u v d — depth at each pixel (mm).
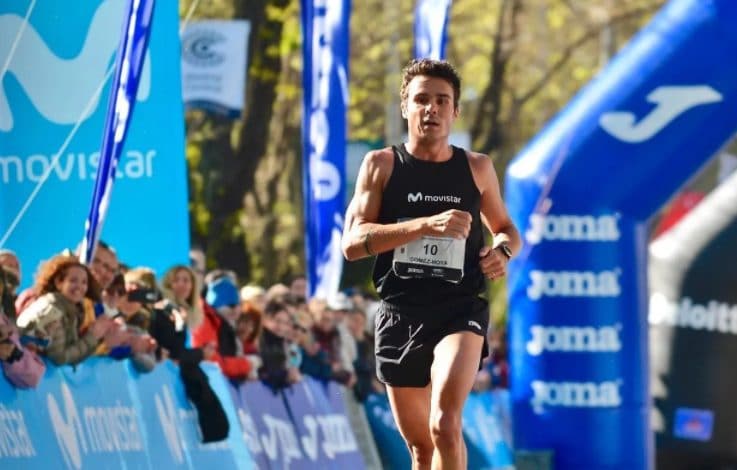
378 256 12852
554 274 22219
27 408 15156
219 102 26531
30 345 15523
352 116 42000
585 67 47562
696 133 21844
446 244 12555
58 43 17047
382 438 23438
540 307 22297
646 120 21875
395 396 12977
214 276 20156
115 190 17891
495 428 27906
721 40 21672
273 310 20969
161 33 18000
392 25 36062
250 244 39375
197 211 37375
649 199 22094
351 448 22453
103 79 17156
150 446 17188
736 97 21719
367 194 12734
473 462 26422
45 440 15281
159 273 18156
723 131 21828
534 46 46906
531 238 22266
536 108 47219
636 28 47688
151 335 17562
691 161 22000
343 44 21719
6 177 16984
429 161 12742
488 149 43938
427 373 12789
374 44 42000
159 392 17594
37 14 16969
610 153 22000
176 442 17750
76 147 17094
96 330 16312
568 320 22250
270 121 37375
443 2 20328
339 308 23156
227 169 37406
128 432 16828
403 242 12438
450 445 12266
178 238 18188
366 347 23469
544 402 22375
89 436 16062
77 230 17109
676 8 22000
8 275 14977
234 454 18938
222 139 37375
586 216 22094
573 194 22078
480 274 12867
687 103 21781
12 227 16969
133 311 17375
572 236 22109
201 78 26500
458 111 12891
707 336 24484
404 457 23812
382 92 42000
